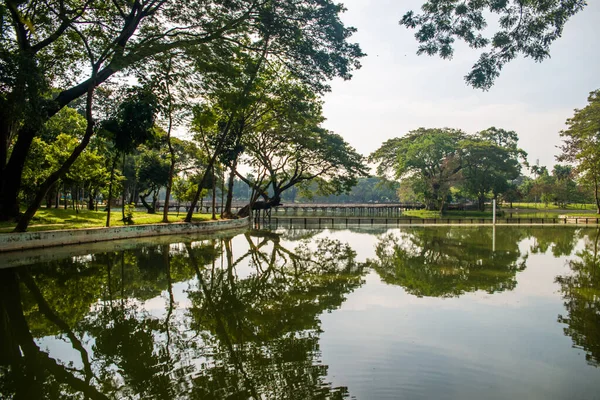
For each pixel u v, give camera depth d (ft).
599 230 104.37
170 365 18.26
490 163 177.88
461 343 20.95
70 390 15.96
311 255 57.52
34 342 21.33
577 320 25.08
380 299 30.78
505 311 27.20
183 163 140.87
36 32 56.54
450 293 32.81
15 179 60.08
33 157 77.71
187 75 64.75
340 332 22.75
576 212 224.33
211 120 80.18
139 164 132.26
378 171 203.31
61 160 81.20
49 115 53.36
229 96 73.82
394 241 77.66
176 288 34.50
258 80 79.87
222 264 47.52
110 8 56.65
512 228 112.16
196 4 56.24
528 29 30.83
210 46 60.13
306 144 113.70
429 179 189.37
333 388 15.93
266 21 58.29
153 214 126.41
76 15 54.80
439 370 17.60
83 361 18.85
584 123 151.23
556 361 18.67
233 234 88.33
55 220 73.72
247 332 22.84
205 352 19.84
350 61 62.95
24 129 54.08
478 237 85.30
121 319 25.36
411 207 239.09
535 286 35.37
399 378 16.80
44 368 17.99
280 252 60.23
